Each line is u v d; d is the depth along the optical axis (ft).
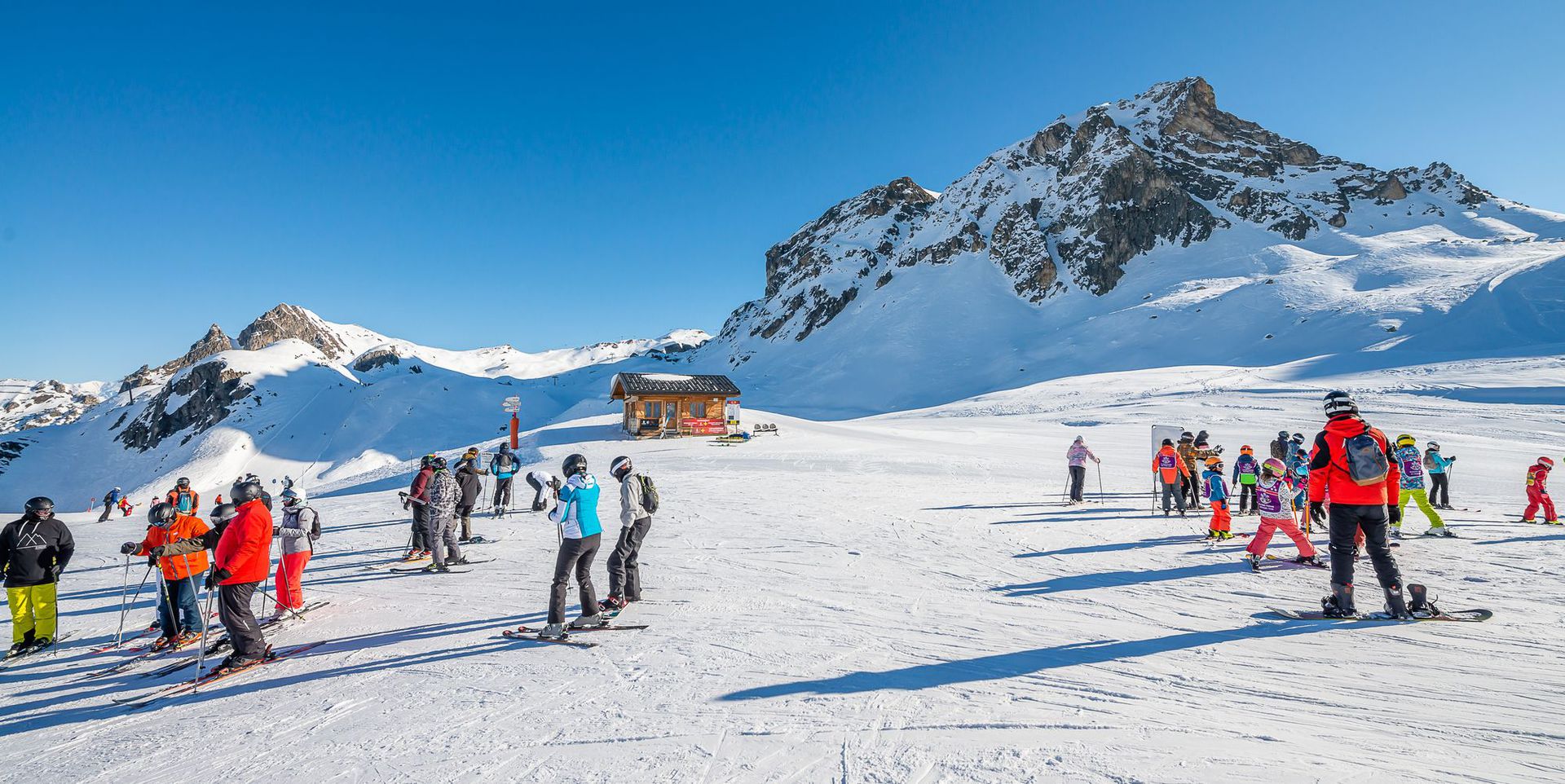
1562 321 192.54
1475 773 11.02
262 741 14.20
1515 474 67.77
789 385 389.19
